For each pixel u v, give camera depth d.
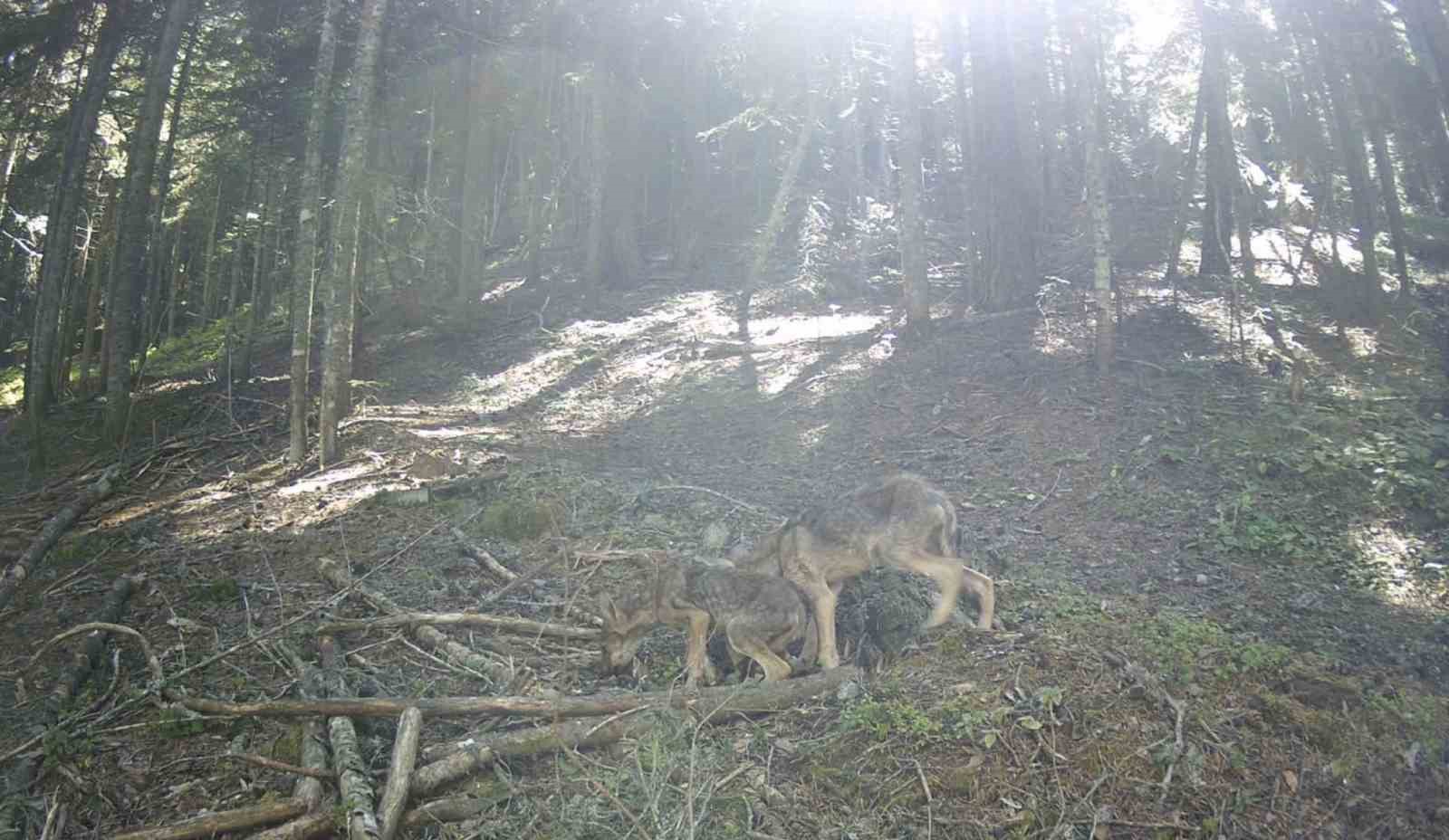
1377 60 16.22
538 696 6.10
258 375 19.39
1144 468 9.83
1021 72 18.12
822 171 25.91
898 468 10.80
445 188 24.48
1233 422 10.59
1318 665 6.47
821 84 21.30
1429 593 7.59
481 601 7.98
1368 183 14.39
